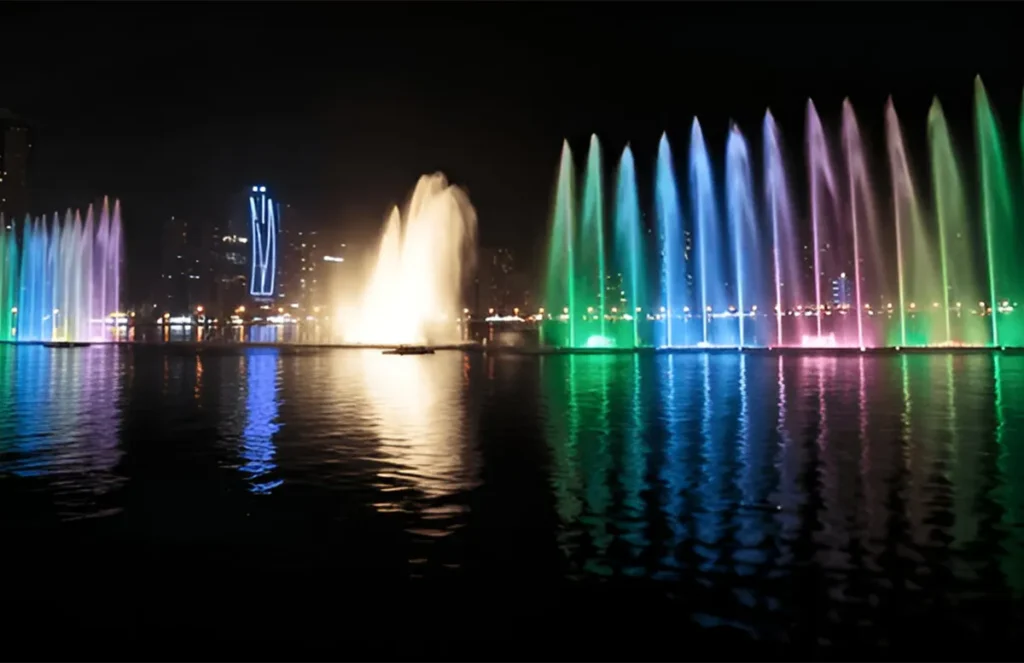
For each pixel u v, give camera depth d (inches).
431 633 210.7
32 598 236.7
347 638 208.4
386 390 839.7
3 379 1018.7
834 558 263.0
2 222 2524.6
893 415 591.2
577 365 1222.3
